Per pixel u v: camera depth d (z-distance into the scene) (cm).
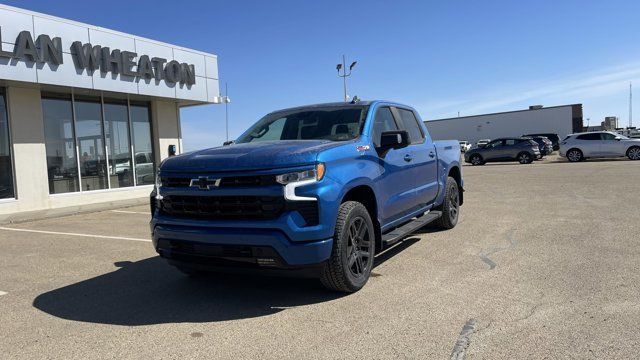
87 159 1459
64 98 1400
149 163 1667
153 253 726
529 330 386
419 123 738
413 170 646
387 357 349
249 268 450
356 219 490
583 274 528
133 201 1470
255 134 621
